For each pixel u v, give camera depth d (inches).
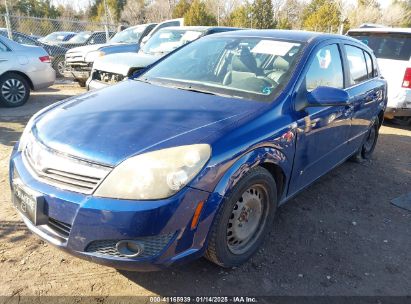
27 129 111.0
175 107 107.8
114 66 250.2
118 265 87.2
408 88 268.5
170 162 85.8
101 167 86.0
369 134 204.7
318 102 118.9
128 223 82.7
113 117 101.4
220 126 98.4
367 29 303.7
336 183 177.5
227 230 101.2
